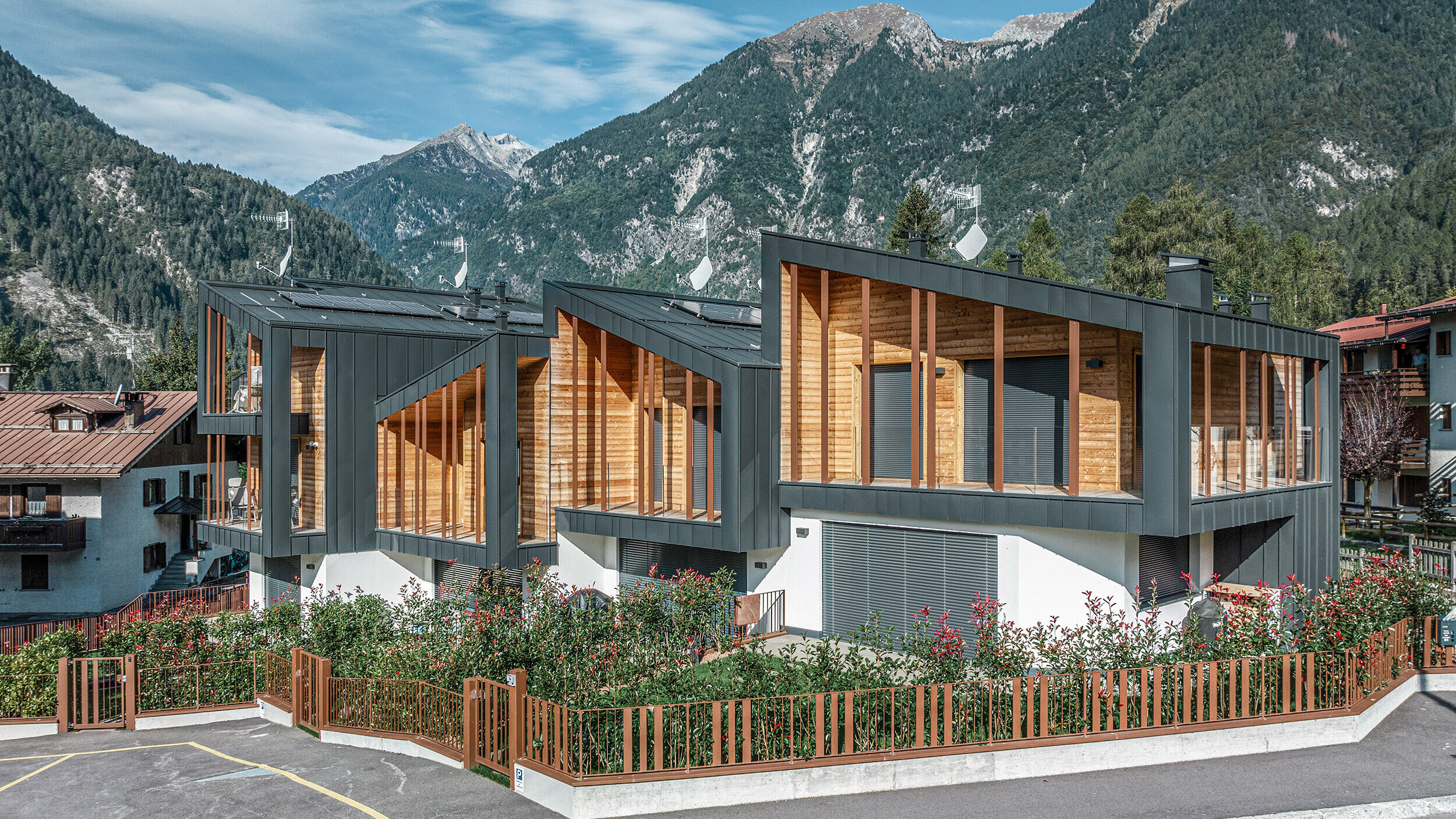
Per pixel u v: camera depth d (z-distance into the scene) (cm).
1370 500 3175
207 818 892
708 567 1808
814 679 958
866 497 1548
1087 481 1482
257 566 2359
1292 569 1638
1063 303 1346
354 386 2088
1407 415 3219
